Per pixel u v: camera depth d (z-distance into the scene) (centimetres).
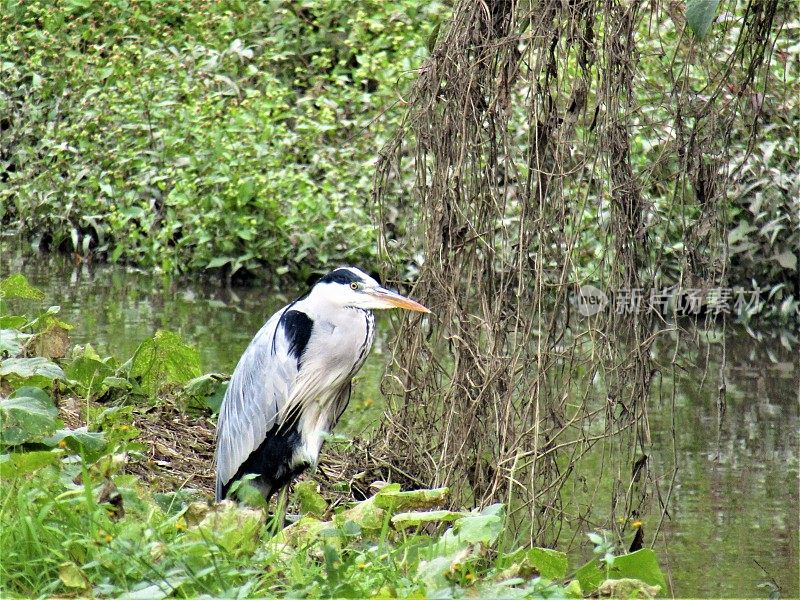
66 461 893
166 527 788
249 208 2030
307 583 734
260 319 1777
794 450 1286
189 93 2261
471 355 940
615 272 882
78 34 2562
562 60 927
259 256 1992
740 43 1028
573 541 1038
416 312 1010
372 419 1342
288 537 830
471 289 1020
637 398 915
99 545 702
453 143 938
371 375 1521
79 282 1967
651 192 1576
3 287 1212
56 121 2361
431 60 945
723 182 892
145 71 2356
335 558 723
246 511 791
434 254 952
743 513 1113
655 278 991
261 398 1014
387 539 854
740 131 1723
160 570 714
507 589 722
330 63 2505
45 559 710
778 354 1692
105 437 957
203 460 1109
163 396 1203
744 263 1859
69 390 1171
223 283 2005
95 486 833
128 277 2019
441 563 747
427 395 1030
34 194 2220
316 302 1024
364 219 1988
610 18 866
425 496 837
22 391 891
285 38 2545
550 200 905
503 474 907
